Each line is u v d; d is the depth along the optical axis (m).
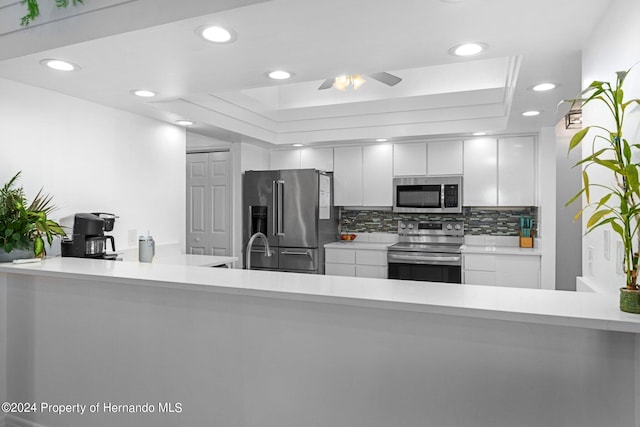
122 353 2.05
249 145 5.14
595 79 1.76
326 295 1.52
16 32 2.03
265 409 1.76
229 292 1.67
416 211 4.89
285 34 1.82
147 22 1.73
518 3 1.55
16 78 2.47
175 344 1.93
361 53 2.06
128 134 3.37
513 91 2.80
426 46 1.96
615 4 1.51
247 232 5.02
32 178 2.64
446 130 4.41
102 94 2.84
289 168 5.48
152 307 1.98
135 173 3.44
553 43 1.91
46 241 2.71
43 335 2.26
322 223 4.96
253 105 4.41
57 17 1.91
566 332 1.36
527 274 4.21
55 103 2.78
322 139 4.90
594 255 1.83
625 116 1.43
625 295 1.25
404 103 4.42
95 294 2.11
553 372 1.38
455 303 1.38
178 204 3.94
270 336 1.74
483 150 4.63
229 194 5.03
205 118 3.81
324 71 2.34
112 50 2.01
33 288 2.28
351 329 1.61
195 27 1.75
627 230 1.25
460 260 4.50
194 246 5.24
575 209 4.07
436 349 1.50
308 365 1.68
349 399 1.62
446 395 1.49
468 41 1.90
